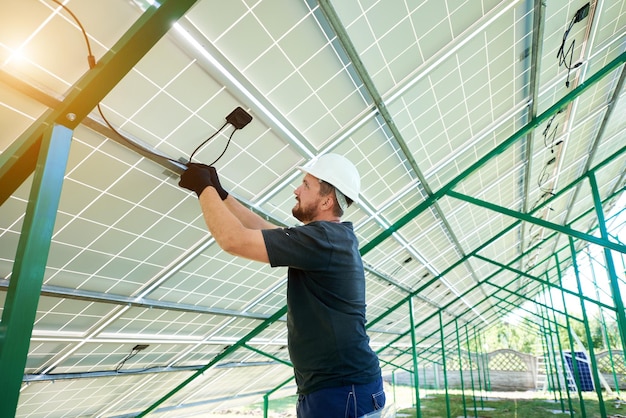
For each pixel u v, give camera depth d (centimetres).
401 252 664
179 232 347
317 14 250
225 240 151
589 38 447
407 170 454
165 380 620
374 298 796
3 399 133
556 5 372
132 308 400
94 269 333
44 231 157
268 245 149
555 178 835
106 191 279
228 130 288
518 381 2558
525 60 410
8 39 191
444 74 360
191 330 506
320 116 321
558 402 1789
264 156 325
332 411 147
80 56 210
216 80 255
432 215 622
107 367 488
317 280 160
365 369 157
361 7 263
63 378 443
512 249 1250
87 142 246
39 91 199
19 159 202
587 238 470
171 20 152
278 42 254
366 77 302
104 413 607
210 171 208
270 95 283
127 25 207
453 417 1652
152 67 230
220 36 234
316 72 286
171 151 281
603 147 850
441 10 297
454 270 1025
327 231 160
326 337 154
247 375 839
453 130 446
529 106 491
